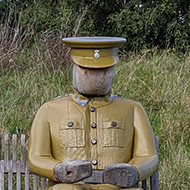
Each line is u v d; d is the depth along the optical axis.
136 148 2.76
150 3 9.52
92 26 10.12
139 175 2.54
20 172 3.60
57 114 2.79
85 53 2.65
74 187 2.46
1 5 10.58
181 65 6.93
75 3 10.13
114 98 2.88
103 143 2.71
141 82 6.52
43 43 7.12
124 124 2.77
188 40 9.09
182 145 5.23
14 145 3.62
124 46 9.55
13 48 6.93
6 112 5.55
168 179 4.58
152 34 9.48
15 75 6.41
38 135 2.75
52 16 10.50
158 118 5.89
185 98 5.91
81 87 2.74
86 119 2.75
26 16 10.01
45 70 6.73
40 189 4.32
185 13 9.20
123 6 10.05
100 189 2.60
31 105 5.74
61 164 2.50
